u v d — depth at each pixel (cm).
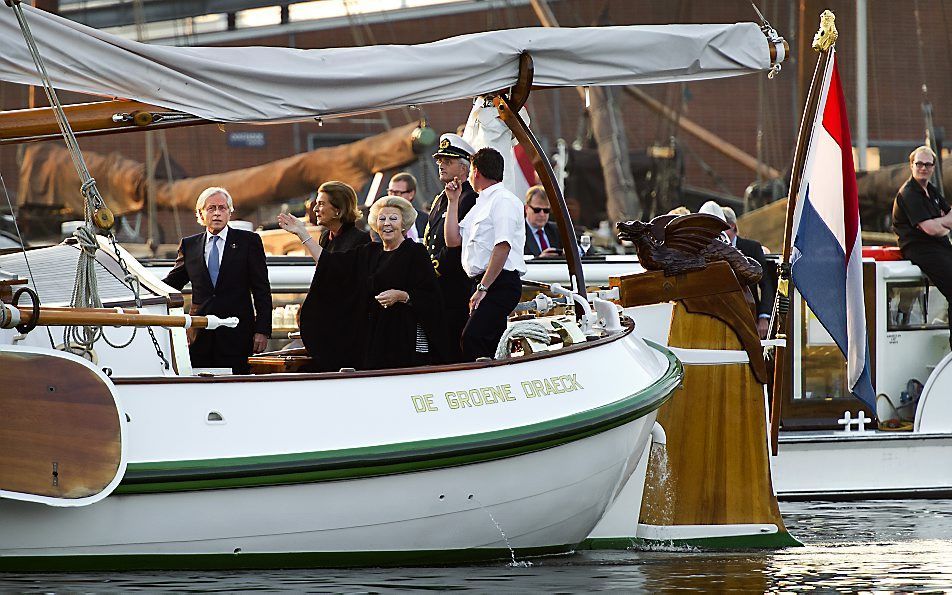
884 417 4394
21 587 2236
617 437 2827
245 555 2427
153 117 2633
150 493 2314
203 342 3045
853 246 3484
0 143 2638
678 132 9000
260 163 9031
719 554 3073
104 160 6288
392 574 2514
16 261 2792
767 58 3056
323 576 2447
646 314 3266
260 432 2386
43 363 2241
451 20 8944
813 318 4312
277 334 3947
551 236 4588
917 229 4388
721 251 3256
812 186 3478
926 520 3747
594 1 9631
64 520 2295
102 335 2439
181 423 2347
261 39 7975
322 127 9256
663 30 2961
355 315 2848
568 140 9300
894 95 9956
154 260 4103
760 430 3234
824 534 3478
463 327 3078
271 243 4934
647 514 3183
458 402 2561
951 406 4322
